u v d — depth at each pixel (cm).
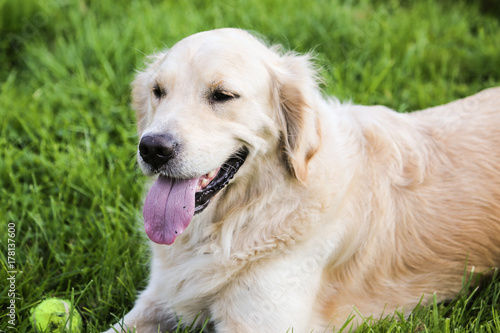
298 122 283
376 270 318
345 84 535
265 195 291
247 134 277
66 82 546
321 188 289
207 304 304
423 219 318
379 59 574
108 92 535
